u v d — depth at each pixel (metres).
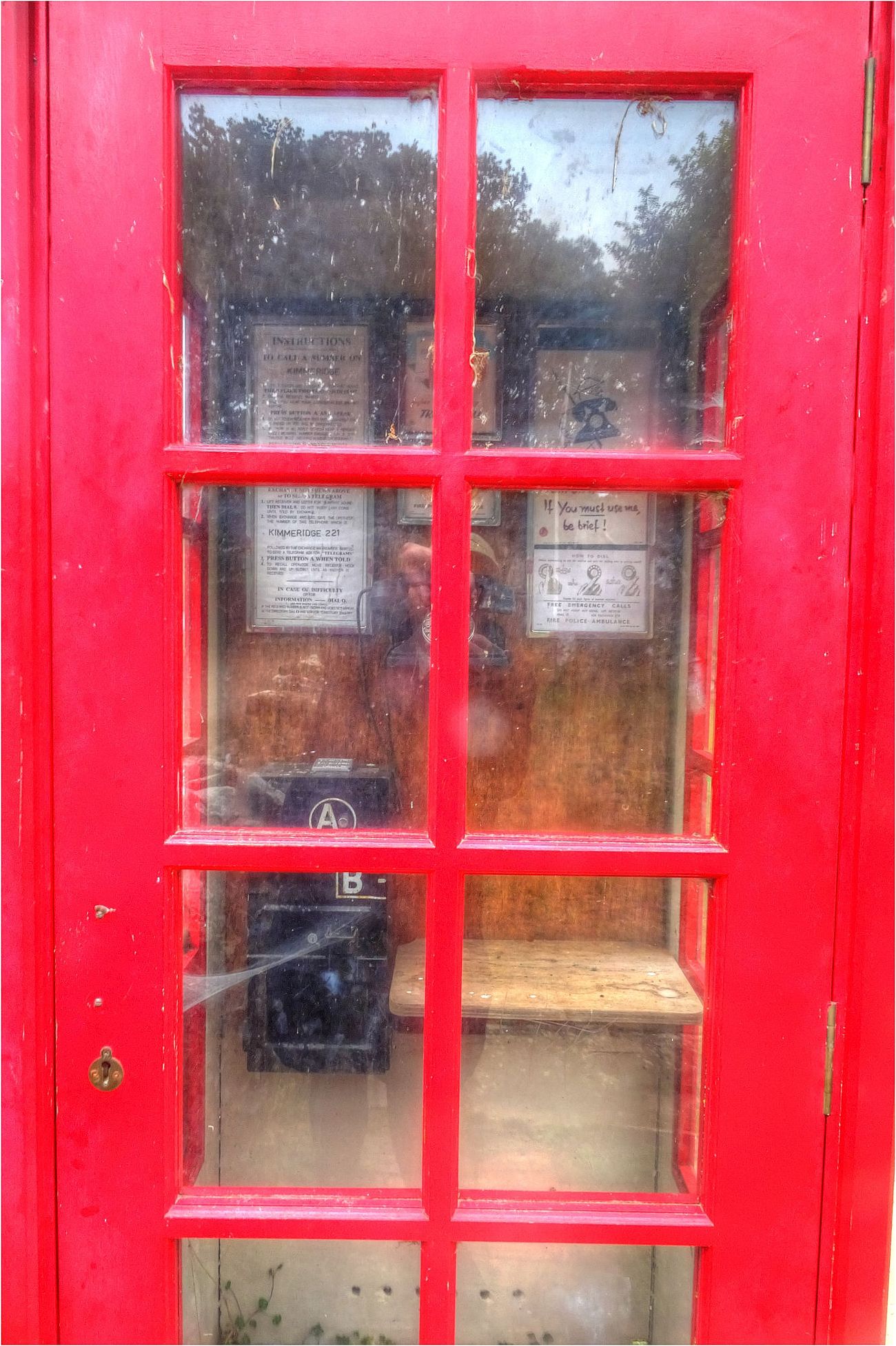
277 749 0.91
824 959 0.80
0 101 0.75
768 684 0.79
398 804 0.89
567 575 0.87
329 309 0.86
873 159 0.77
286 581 0.89
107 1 0.76
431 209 0.84
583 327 0.86
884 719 0.78
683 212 0.84
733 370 0.79
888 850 0.79
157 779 0.80
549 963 0.90
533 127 0.82
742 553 0.79
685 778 0.87
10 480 0.77
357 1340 0.97
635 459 0.79
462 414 0.80
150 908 0.80
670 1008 0.88
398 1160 0.91
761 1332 0.81
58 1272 0.81
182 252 0.81
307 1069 0.93
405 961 0.91
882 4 0.76
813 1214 0.80
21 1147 0.79
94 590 0.79
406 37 0.76
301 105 0.81
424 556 0.87
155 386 0.78
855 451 0.78
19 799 0.78
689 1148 0.87
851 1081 0.80
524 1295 0.94
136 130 0.76
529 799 0.89
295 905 0.92
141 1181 0.81
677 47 0.76
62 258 0.77
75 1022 0.80
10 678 0.78
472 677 0.88
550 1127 0.92
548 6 0.76
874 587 0.78
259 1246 0.97
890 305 0.77
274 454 0.80
